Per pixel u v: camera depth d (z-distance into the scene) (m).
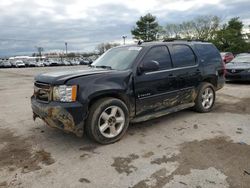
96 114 4.02
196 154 3.75
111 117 4.22
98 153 3.89
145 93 4.68
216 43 51.97
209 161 3.52
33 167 3.49
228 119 5.49
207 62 6.06
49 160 3.69
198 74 5.75
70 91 3.86
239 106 6.70
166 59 5.15
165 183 3.00
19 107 7.30
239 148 3.93
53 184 3.05
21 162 3.64
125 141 4.34
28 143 4.36
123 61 4.80
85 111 3.91
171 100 5.22
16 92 10.59
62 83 3.89
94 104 4.07
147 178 3.12
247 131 4.71
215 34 53.81
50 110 3.94
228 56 18.72
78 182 3.08
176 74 5.22
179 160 3.57
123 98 4.41
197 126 5.06
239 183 2.96
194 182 3.00
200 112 6.02
